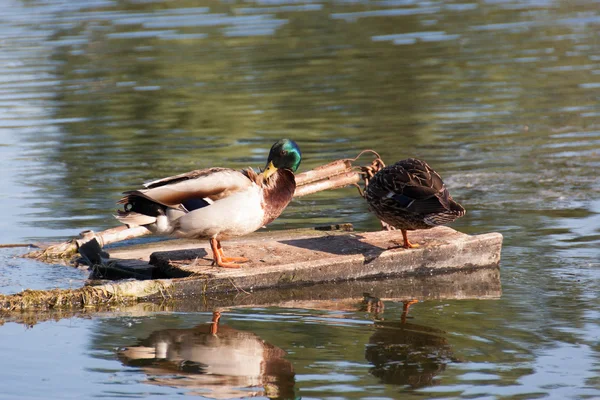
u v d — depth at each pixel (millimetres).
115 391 7523
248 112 20984
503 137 18359
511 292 10250
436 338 8734
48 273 11406
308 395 7418
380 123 19734
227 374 7902
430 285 10820
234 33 30453
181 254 11477
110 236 12133
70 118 21031
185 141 18734
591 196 14305
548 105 20875
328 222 13648
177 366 8086
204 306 10047
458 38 29109
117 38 29984
